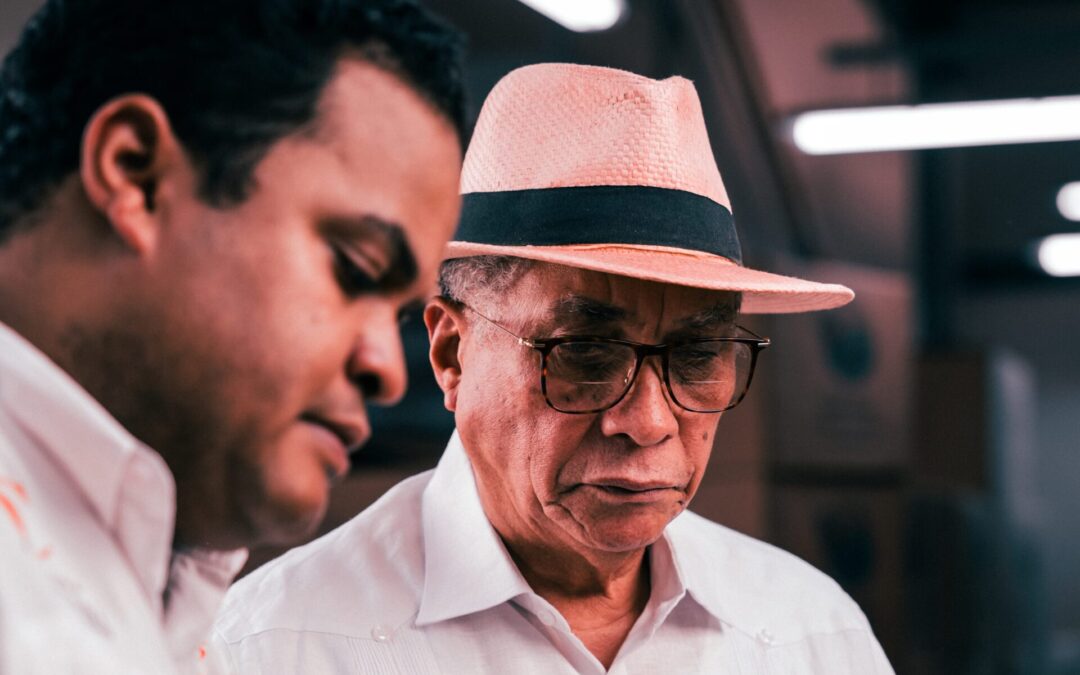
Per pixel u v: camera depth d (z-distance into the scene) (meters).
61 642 0.53
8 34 1.53
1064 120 3.82
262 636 1.25
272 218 0.58
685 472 1.20
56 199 0.58
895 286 3.42
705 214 1.22
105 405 0.59
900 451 3.35
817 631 1.42
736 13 3.67
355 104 0.61
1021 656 5.78
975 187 9.16
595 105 1.19
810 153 3.88
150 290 0.58
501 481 1.23
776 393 2.89
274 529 0.63
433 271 0.65
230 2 0.59
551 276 1.16
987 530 4.74
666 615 1.29
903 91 5.76
